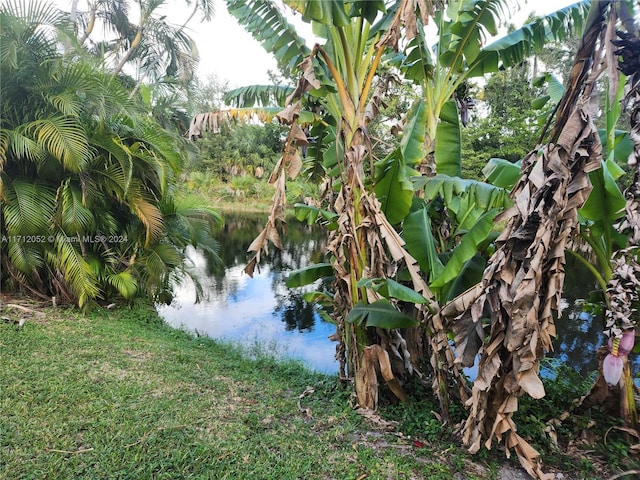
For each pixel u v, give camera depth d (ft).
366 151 9.79
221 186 95.09
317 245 55.21
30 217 17.06
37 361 12.75
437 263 10.22
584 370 16.14
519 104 45.96
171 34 34.14
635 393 9.87
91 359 13.50
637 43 6.81
